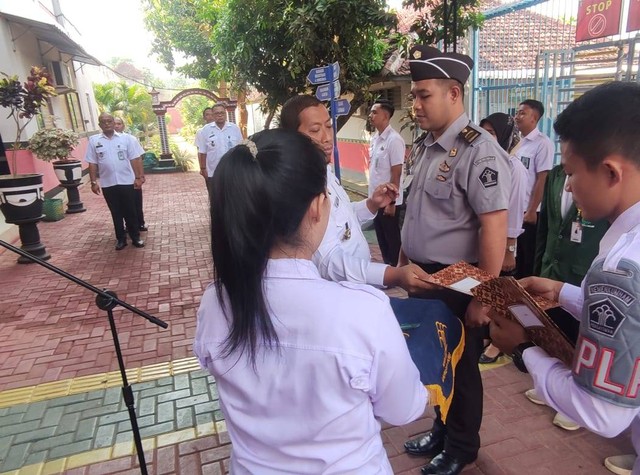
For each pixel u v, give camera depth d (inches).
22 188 233.6
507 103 227.8
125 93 950.4
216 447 101.6
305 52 254.4
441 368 49.8
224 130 291.3
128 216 261.0
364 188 411.8
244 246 33.4
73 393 123.9
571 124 38.6
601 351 34.9
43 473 96.1
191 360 138.7
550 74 203.0
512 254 118.5
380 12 237.1
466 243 80.1
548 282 57.2
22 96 252.4
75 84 587.5
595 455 92.6
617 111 35.9
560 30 210.8
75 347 150.3
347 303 33.8
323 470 35.3
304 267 35.4
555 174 104.8
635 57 165.2
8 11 334.3
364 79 285.3
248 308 33.9
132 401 73.4
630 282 33.7
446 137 79.0
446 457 87.6
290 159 33.9
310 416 34.5
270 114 353.1
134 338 155.2
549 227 105.2
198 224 322.0
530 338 46.3
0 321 172.4
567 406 38.6
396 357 34.4
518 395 113.1
